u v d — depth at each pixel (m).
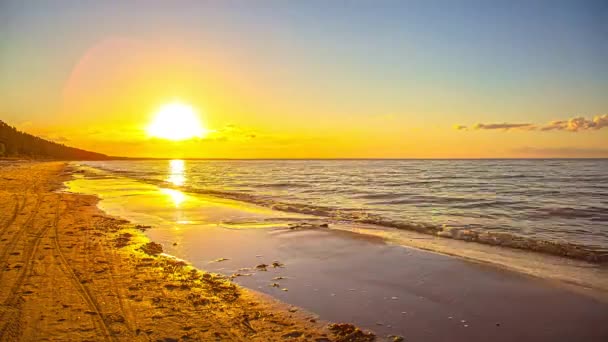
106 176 54.53
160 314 5.99
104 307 6.16
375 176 58.06
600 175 54.91
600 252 10.33
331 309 6.45
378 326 5.80
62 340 4.97
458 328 5.75
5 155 110.81
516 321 5.97
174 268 8.58
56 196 23.02
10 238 10.91
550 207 20.64
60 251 9.62
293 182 44.72
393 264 9.12
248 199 24.70
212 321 5.83
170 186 36.16
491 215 18.23
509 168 88.25
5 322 5.45
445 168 93.50
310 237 12.29
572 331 5.62
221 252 10.41
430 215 18.28
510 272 8.37
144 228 13.69
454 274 8.29
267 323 5.83
